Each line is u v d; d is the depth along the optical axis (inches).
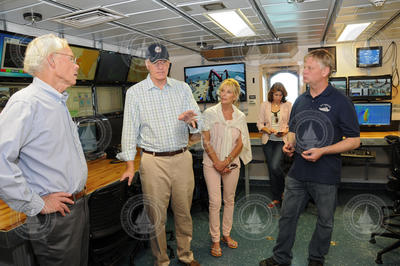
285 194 85.7
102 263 90.0
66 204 55.2
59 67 53.3
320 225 81.0
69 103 125.3
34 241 54.9
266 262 89.7
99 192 80.4
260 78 187.2
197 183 147.6
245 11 100.9
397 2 94.3
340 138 78.4
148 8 93.1
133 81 166.6
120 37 136.2
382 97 163.3
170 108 77.2
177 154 78.2
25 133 48.4
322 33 144.5
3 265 71.9
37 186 52.4
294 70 181.2
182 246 87.7
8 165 45.8
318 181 77.6
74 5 87.7
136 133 76.9
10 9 89.0
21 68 99.6
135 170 113.7
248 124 192.5
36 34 113.7
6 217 70.3
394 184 116.2
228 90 94.0
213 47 164.9
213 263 97.0
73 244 56.9
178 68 203.5
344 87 169.2
